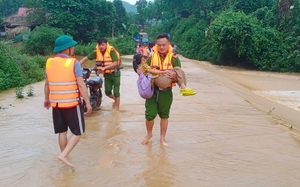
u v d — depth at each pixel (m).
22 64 13.41
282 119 8.05
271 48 23.11
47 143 5.59
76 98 4.46
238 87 14.16
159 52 5.23
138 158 4.97
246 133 6.39
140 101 9.20
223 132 6.41
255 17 25.55
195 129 6.57
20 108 8.14
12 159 4.87
